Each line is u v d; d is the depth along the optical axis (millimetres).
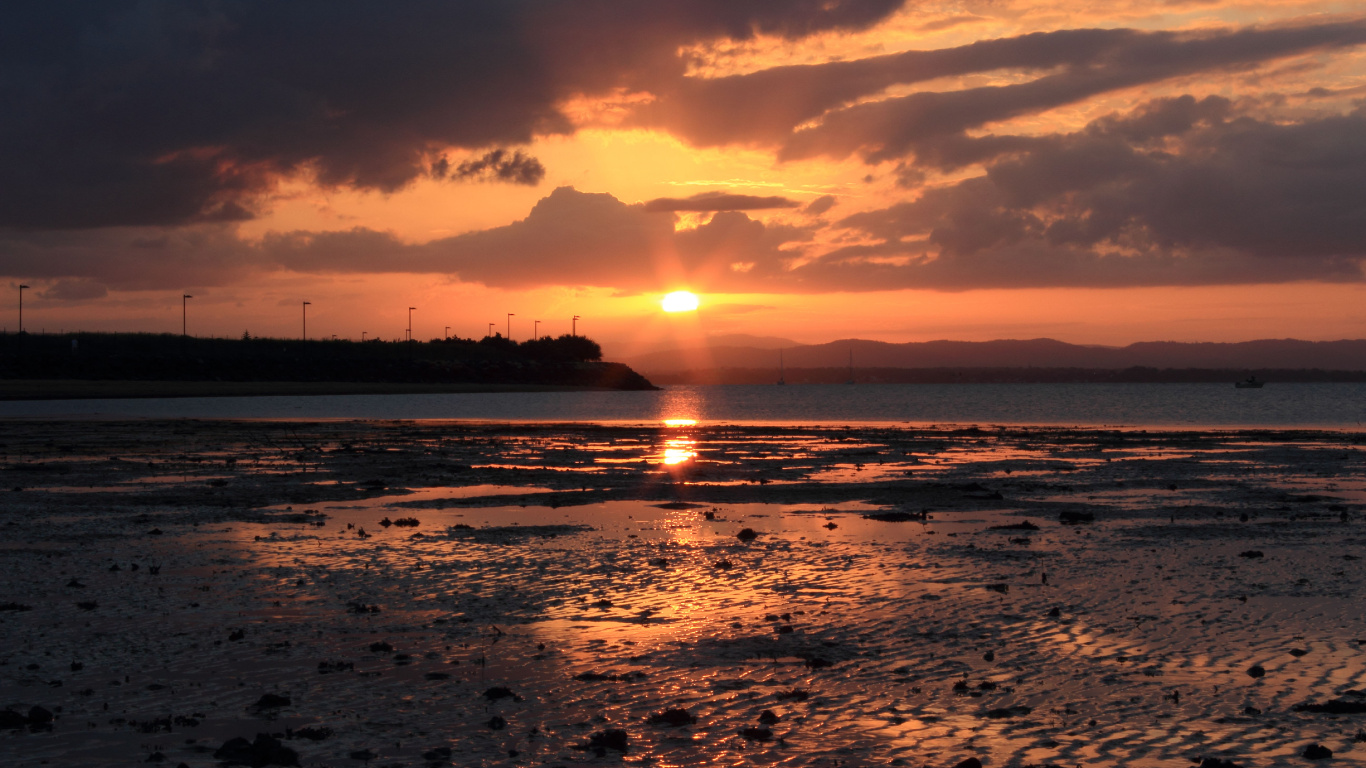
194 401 126938
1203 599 14828
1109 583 16125
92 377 153250
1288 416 103938
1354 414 109250
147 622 13141
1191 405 142625
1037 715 9547
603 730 9039
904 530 22516
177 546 19516
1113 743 8766
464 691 10234
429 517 24406
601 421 88875
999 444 54531
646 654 11742
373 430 65750
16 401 116312
